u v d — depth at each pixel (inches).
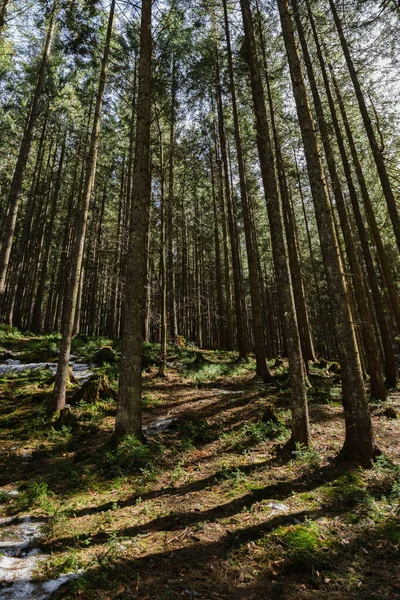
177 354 728.3
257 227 1158.3
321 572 129.3
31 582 127.6
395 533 149.7
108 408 387.9
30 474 240.7
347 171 493.7
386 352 516.7
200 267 1413.6
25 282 1100.5
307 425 259.0
